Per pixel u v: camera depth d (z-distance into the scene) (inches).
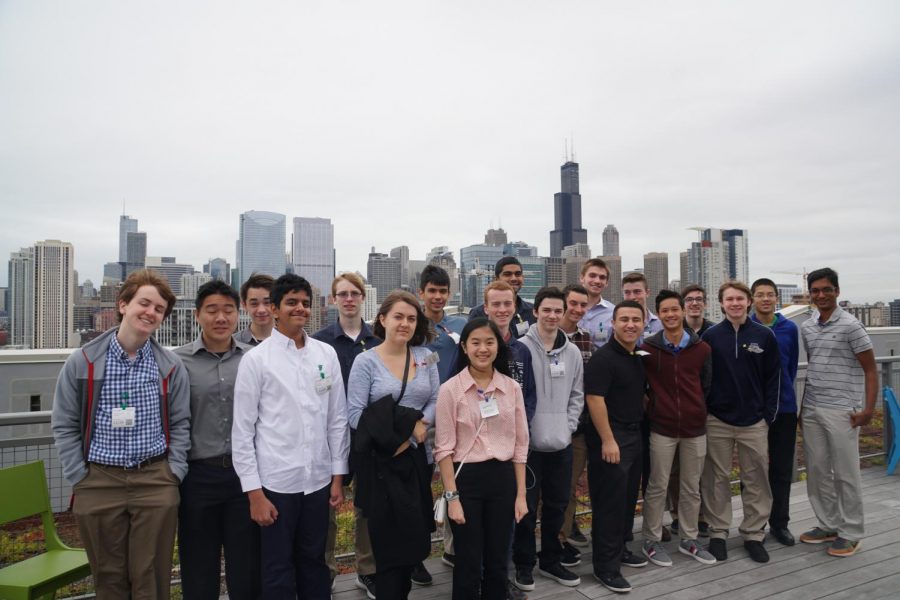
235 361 100.5
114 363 87.6
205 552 95.2
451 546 131.6
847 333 141.7
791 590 118.7
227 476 95.0
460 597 101.4
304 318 98.7
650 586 121.0
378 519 94.9
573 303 141.9
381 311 108.1
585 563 134.0
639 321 124.3
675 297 134.0
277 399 94.7
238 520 96.1
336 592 121.0
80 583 127.5
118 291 89.8
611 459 120.6
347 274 134.3
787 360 148.1
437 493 133.2
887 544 143.1
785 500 145.7
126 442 86.6
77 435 86.4
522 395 112.1
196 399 95.8
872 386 138.8
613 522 121.7
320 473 98.3
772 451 148.2
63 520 140.1
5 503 97.0
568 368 124.4
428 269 134.2
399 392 101.9
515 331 145.4
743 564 132.1
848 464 138.9
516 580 119.7
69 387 86.1
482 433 103.2
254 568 97.2
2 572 94.3
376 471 96.2
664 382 135.0
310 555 97.1
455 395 104.1
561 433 120.1
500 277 157.6
